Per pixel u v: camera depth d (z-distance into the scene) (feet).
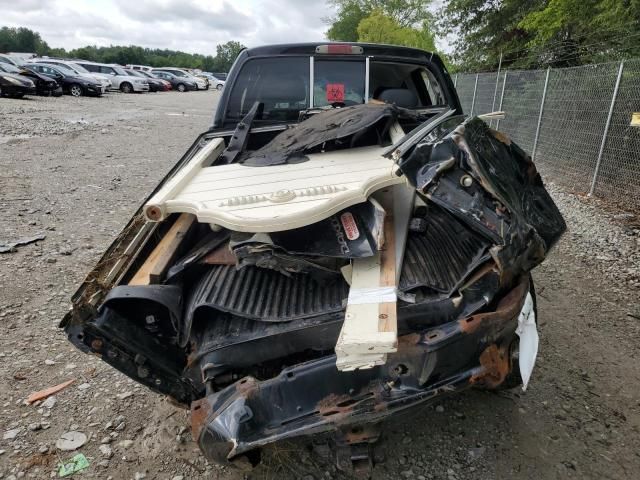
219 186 8.22
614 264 17.07
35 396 10.30
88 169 30.19
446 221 8.91
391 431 9.21
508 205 7.11
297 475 8.33
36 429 9.40
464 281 7.41
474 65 58.59
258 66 13.52
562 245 18.92
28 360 11.50
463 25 57.88
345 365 6.24
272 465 8.53
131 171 30.22
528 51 47.16
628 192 24.20
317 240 7.22
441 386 6.63
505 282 7.26
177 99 95.40
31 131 42.80
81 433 9.36
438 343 6.57
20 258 16.75
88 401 10.23
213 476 8.40
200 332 7.64
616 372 10.99
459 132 7.14
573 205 24.26
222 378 7.30
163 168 31.50
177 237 8.59
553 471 8.32
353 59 13.61
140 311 7.74
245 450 6.37
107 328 7.29
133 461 8.73
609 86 25.57
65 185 26.21
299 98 13.74
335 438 6.91
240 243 7.06
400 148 8.23
